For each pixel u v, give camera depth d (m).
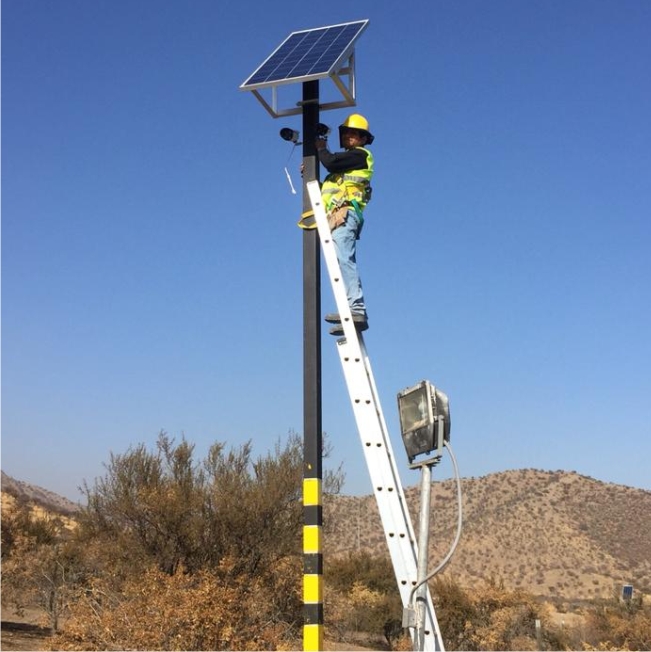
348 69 8.12
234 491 22.70
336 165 7.89
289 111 8.09
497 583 74.19
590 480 96.00
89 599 17.81
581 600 67.12
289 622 21.34
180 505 22.00
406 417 6.34
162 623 15.63
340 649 27.36
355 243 7.84
